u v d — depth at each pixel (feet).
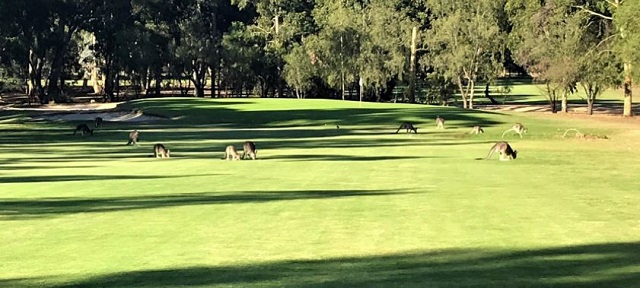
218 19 349.61
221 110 220.84
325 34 280.31
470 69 259.80
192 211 53.72
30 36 299.58
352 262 36.68
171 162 95.09
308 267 35.58
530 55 233.96
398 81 299.17
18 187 68.49
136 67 308.40
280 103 239.09
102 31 315.37
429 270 34.58
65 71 345.51
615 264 35.53
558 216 50.60
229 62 308.40
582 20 215.92
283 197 61.11
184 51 308.81
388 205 56.18
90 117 222.89
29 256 38.83
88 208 55.52
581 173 80.33
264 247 40.78
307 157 101.45
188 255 38.75
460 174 79.00
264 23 317.01
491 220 49.01
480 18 255.91
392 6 281.13
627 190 65.26
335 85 287.07
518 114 217.56
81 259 38.01
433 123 181.37
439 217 50.42
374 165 89.30
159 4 316.60
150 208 55.31
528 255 37.88
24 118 213.66
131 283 32.65
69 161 98.63
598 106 301.43
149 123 200.95
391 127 174.29
